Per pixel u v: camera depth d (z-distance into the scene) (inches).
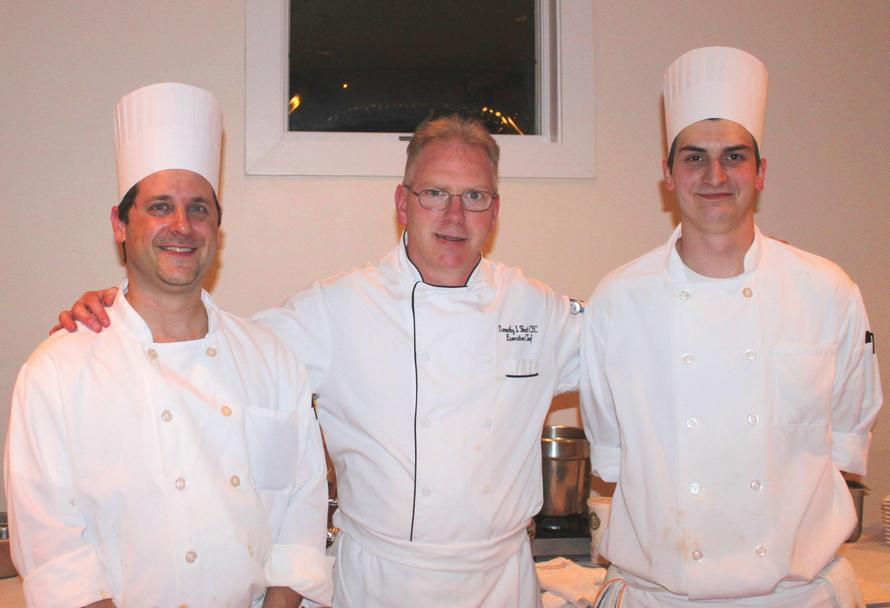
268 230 99.1
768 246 66.5
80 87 97.0
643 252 105.3
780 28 107.5
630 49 104.9
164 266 55.0
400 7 104.6
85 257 97.2
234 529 54.4
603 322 69.5
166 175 57.1
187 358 56.4
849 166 109.0
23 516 51.3
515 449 67.3
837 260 108.9
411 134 103.3
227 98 98.6
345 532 68.2
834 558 65.4
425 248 66.4
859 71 109.0
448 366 66.2
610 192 104.7
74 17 96.8
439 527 63.7
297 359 63.4
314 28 102.9
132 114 57.9
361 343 67.3
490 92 106.7
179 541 52.5
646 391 65.9
